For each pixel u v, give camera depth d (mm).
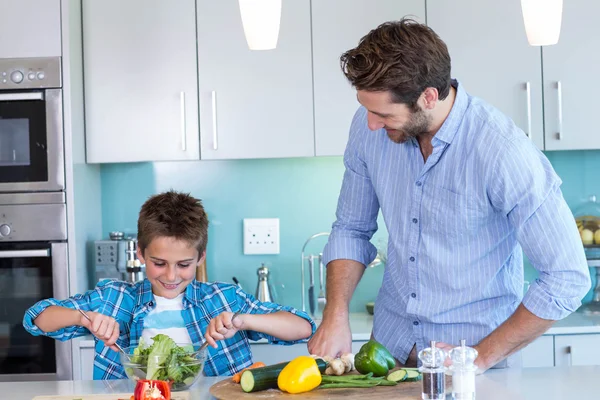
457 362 1650
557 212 1859
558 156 3672
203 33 3316
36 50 3152
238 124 3324
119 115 3330
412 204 2039
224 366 2146
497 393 1772
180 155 3334
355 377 1797
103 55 3326
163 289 2154
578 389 1813
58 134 3146
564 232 1854
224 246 3684
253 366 1873
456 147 1939
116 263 3342
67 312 1996
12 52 3156
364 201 2232
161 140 3334
